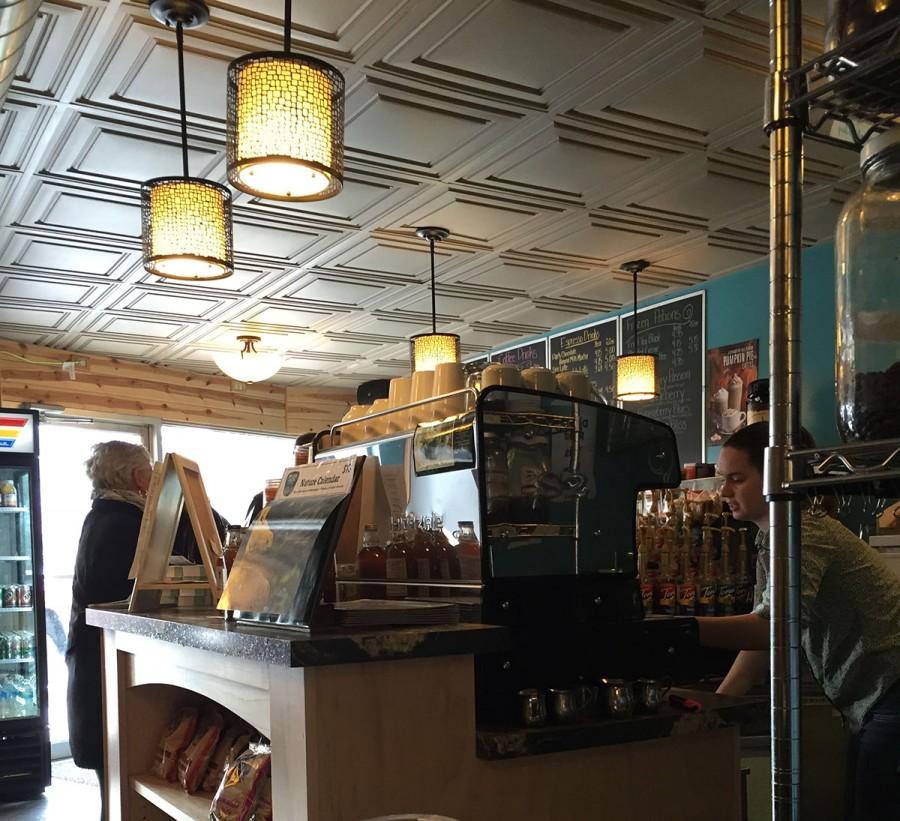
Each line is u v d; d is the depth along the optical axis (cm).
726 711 186
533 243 476
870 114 93
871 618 181
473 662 161
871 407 88
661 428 211
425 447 203
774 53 95
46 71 298
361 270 513
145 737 240
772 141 94
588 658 183
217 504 820
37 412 548
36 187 390
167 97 316
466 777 157
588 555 195
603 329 627
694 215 440
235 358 721
